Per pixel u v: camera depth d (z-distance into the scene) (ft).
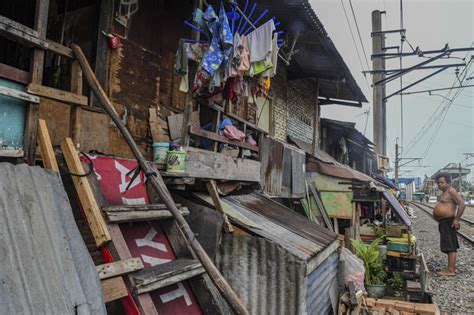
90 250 9.57
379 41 51.75
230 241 13.00
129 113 15.65
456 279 26.94
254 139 20.07
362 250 25.31
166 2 18.71
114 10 15.07
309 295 13.34
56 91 8.73
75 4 16.52
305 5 19.74
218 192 15.72
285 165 24.80
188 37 20.36
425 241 45.21
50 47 8.79
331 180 35.06
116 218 7.97
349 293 16.89
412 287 22.61
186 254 9.27
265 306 12.38
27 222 6.52
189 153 12.95
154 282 7.70
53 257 6.54
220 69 13.58
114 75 14.99
